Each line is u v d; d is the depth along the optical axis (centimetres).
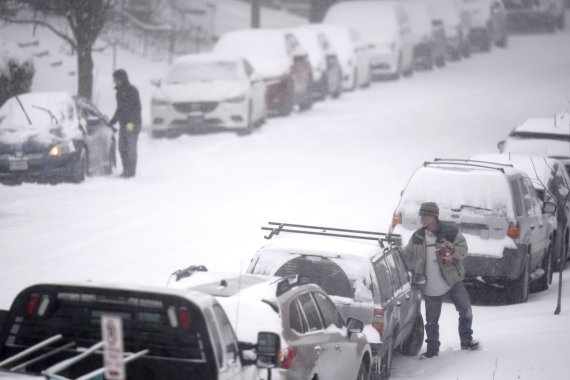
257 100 9062
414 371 3262
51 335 2000
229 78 8688
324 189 6488
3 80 8006
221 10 15500
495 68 14750
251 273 3038
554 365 2997
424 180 4297
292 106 10125
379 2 13712
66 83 9681
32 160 6112
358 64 12588
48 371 1778
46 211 5509
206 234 5072
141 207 5747
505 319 3850
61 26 10900
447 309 4247
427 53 14562
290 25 16338
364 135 9069
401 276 3344
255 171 7175
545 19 19125
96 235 4962
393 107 11012
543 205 4606
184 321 1925
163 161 7531
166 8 13738
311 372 2330
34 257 4447
